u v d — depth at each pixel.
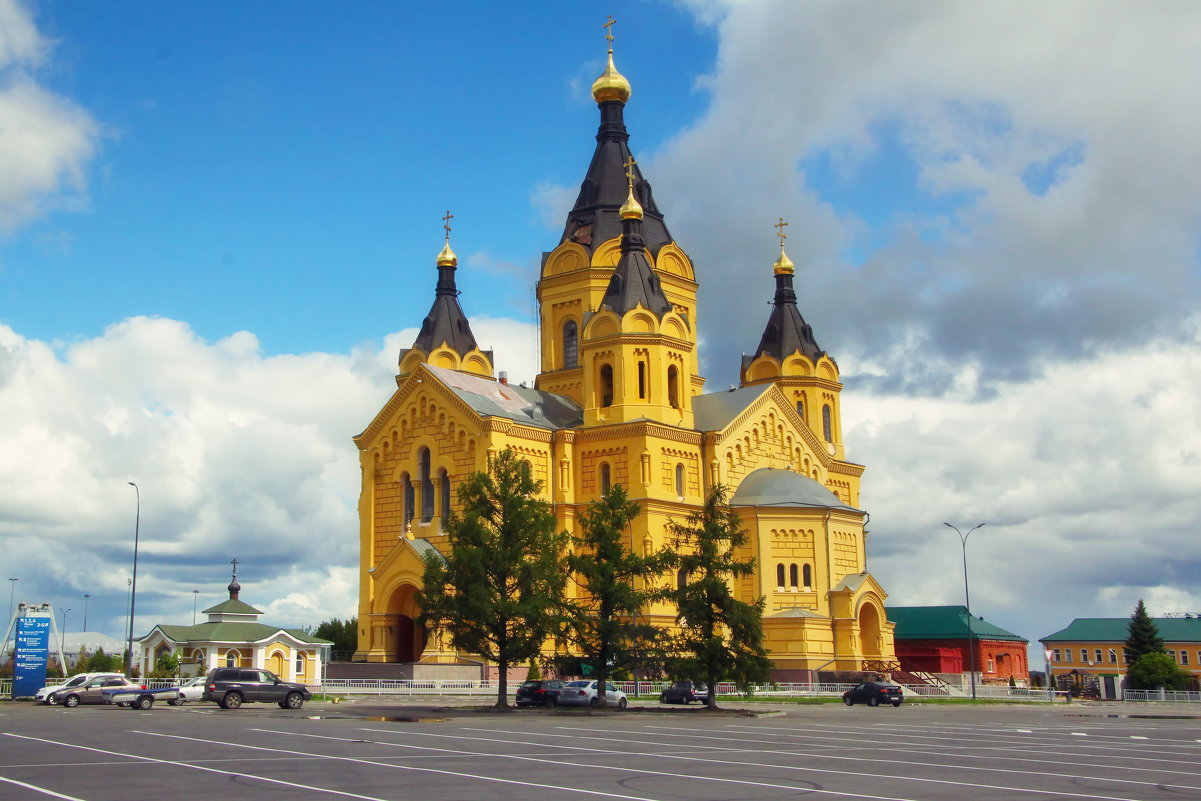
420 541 103.38
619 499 80.88
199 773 35.72
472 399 105.50
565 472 107.31
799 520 110.44
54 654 150.25
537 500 78.00
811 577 109.88
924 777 36.81
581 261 122.81
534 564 75.12
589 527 80.56
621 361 107.69
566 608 77.19
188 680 90.38
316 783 33.56
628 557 79.81
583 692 77.94
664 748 46.34
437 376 106.81
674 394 110.75
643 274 110.56
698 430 112.19
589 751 44.50
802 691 102.69
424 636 105.88
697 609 78.50
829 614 109.62
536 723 61.47
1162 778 37.41
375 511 109.56
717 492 82.00
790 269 137.62
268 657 104.25
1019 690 124.94
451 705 78.31
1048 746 50.28
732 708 79.44
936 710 85.50
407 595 104.81
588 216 125.56
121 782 33.53
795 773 37.53
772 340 135.62
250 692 73.81
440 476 105.50
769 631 107.44
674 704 86.06
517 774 36.31
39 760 39.09
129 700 76.44
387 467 109.69
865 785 34.53
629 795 31.75
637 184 126.19
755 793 32.50
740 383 136.88
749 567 80.88
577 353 122.69
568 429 108.31
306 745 45.47
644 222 124.62
